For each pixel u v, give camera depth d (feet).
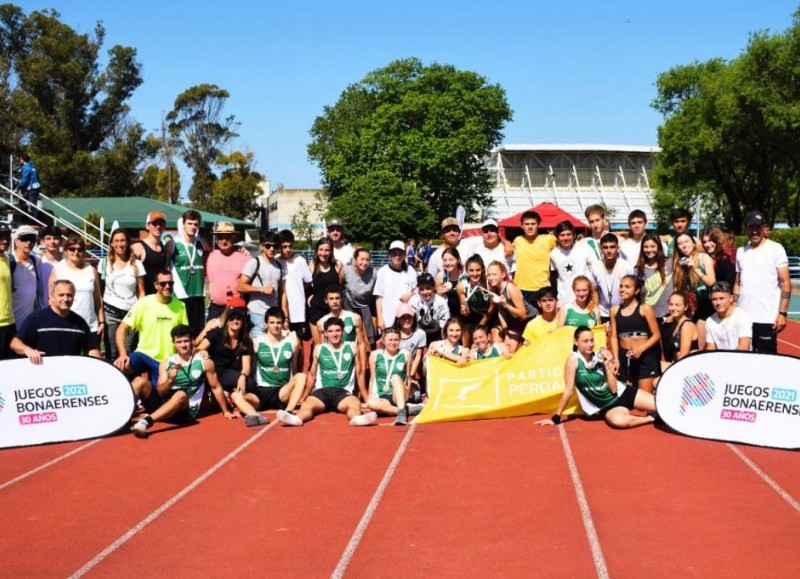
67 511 21.03
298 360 35.14
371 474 23.85
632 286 31.27
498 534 18.79
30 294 33.35
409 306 34.53
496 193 354.54
